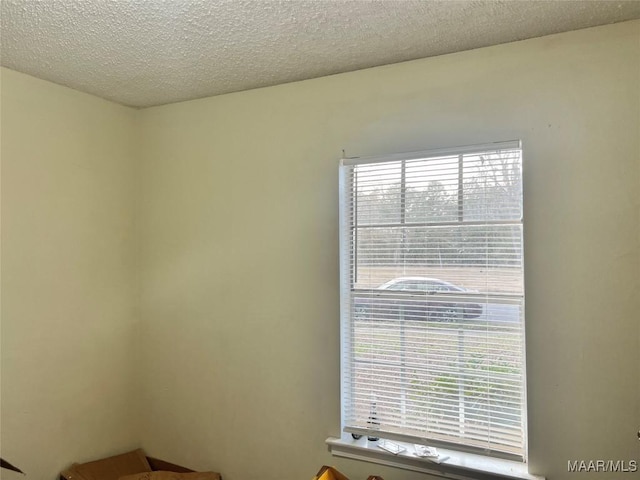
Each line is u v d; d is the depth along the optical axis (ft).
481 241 6.10
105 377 8.15
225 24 5.44
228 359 7.85
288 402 7.32
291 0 4.91
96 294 8.06
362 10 5.15
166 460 8.37
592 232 5.54
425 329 6.40
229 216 7.93
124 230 8.61
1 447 6.66
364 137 6.87
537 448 5.71
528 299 5.80
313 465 7.08
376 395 6.70
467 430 6.08
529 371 5.77
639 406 5.31
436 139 6.39
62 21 5.33
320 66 6.79
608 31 5.52
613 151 5.48
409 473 6.36
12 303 6.82
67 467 7.49
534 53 5.87
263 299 7.59
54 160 7.43
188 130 8.36
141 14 5.18
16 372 6.85
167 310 8.46
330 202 7.09
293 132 7.41
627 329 5.37
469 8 5.12
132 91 7.86
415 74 6.54
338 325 6.96
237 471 7.70
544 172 5.78
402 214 6.58
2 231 6.73
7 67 6.75
